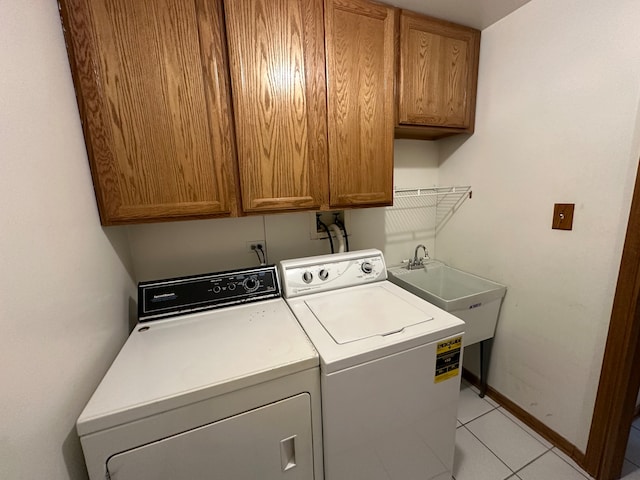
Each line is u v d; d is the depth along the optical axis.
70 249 0.77
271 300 1.26
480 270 1.75
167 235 1.38
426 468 1.11
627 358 1.10
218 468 0.77
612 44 1.05
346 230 1.80
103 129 0.92
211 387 0.73
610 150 1.09
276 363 0.81
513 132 1.46
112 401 0.68
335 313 1.13
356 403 0.90
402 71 1.37
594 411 1.22
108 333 0.97
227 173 1.10
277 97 1.13
